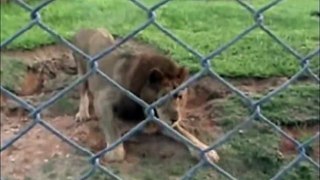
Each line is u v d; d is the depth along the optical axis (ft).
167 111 15.56
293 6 28.43
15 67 21.88
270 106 18.69
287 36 24.50
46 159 16.53
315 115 18.49
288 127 18.07
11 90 20.95
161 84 15.71
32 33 24.12
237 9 28.22
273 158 16.48
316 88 19.77
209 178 15.67
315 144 17.12
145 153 16.53
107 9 27.45
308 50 22.98
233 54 22.57
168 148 16.71
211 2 29.04
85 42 17.79
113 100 16.21
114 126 16.29
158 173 15.84
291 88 19.79
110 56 16.52
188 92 18.88
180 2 28.78
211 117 18.33
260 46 23.09
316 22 26.66
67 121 18.43
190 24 26.35
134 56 16.29
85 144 17.01
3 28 25.63
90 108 18.37
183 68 16.17
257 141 17.10
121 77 16.10
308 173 16.02
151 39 23.59
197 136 17.37
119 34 24.85
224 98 19.33
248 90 20.06
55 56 22.74
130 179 15.52
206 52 22.89
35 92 21.45
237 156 16.53
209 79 19.86
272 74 21.04
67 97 19.70
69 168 16.10
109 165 15.94
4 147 6.74
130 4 27.58
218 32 25.36
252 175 16.07
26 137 17.57
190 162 16.24
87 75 6.90
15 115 19.36
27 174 16.02
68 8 27.43
